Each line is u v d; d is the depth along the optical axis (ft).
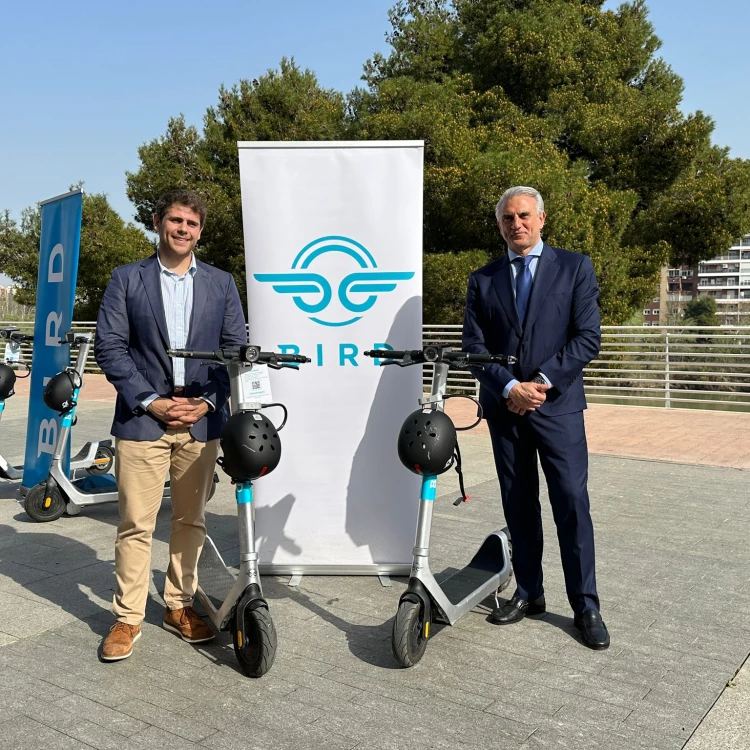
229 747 8.23
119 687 9.61
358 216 13.03
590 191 49.96
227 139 59.98
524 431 11.47
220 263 59.52
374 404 13.39
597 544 15.58
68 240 18.54
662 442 27.40
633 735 8.46
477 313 11.78
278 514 13.65
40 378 19.51
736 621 11.71
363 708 9.07
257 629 9.62
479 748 8.20
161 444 10.55
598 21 61.67
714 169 57.93
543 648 10.76
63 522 17.56
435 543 15.75
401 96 51.80
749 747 8.24
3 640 11.05
